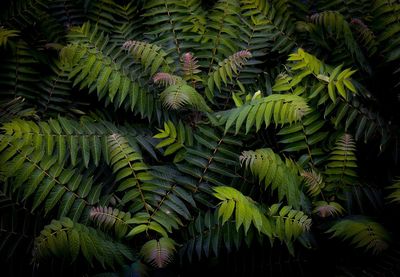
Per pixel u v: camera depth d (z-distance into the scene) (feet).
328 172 7.79
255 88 9.23
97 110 9.09
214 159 7.56
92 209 6.55
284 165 7.18
